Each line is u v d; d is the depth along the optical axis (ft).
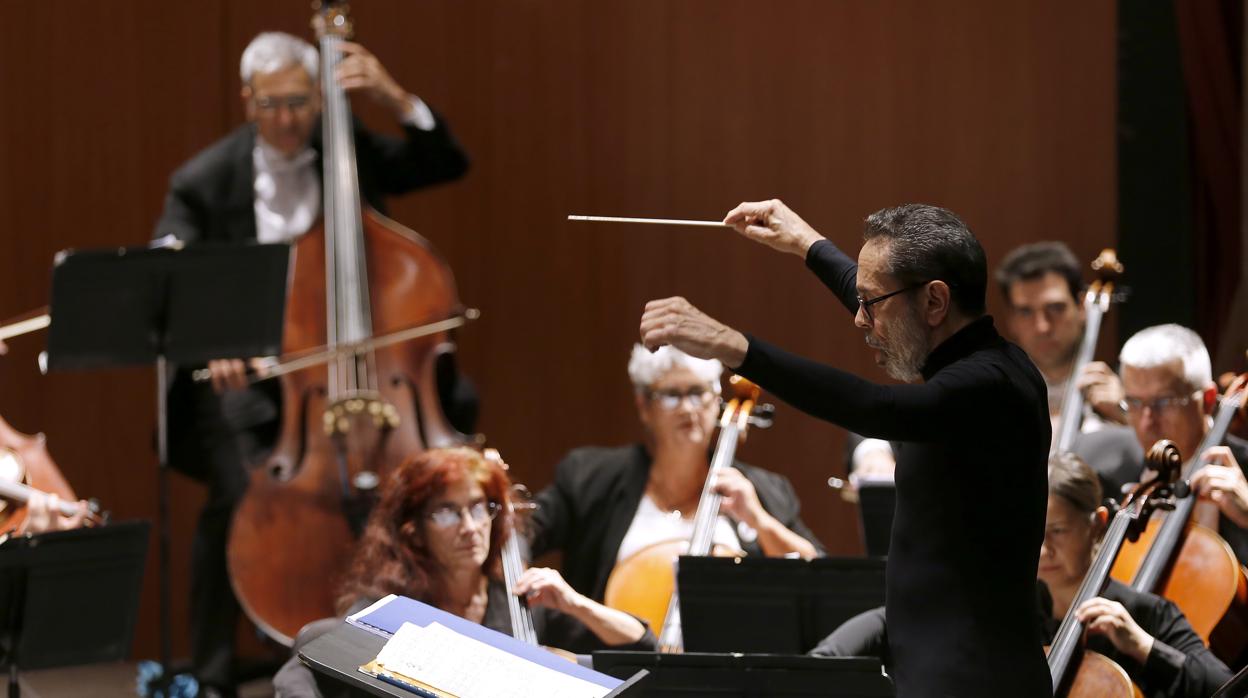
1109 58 62.49
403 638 26.16
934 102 64.03
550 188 66.13
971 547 26.05
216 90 64.80
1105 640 35.27
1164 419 40.96
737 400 44.96
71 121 64.39
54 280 43.19
